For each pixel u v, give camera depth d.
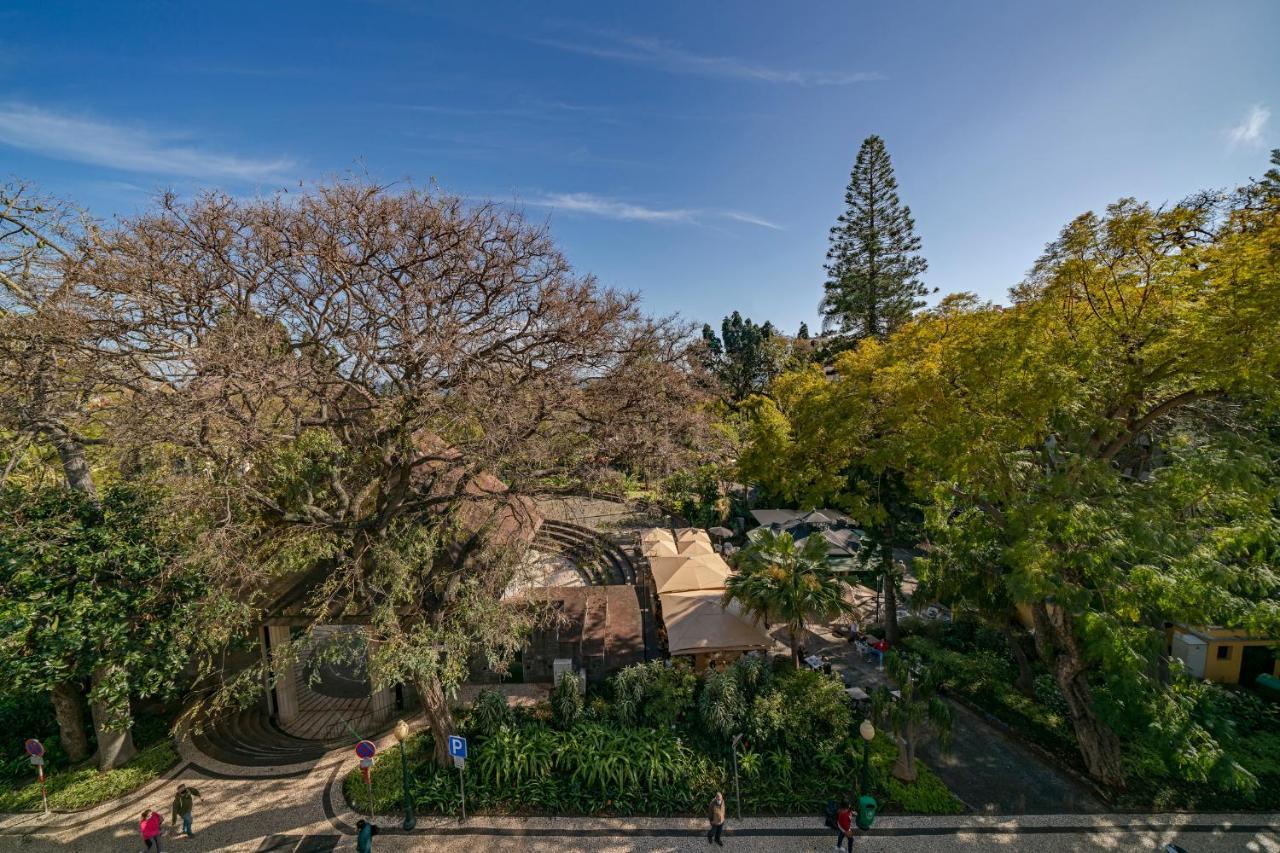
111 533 12.77
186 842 12.21
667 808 13.02
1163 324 12.41
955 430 13.14
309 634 13.45
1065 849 11.90
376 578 12.92
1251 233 12.14
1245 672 18.17
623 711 15.28
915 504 21.61
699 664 18.80
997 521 15.10
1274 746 15.03
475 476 13.73
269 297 12.87
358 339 12.09
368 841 11.60
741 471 24.94
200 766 14.73
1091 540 12.55
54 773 14.40
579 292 14.41
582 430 14.30
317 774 14.37
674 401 15.57
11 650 11.33
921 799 13.16
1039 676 17.91
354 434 13.53
